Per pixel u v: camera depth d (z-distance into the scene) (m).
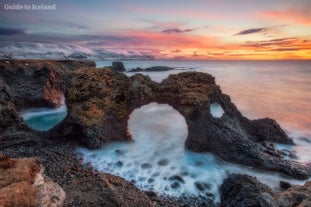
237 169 19.42
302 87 73.56
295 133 30.33
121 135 24.38
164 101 24.50
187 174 18.72
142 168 19.56
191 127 22.44
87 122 22.34
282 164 19.03
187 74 25.81
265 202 11.20
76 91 24.41
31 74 41.41
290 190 11.54
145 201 13.98
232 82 87.94
